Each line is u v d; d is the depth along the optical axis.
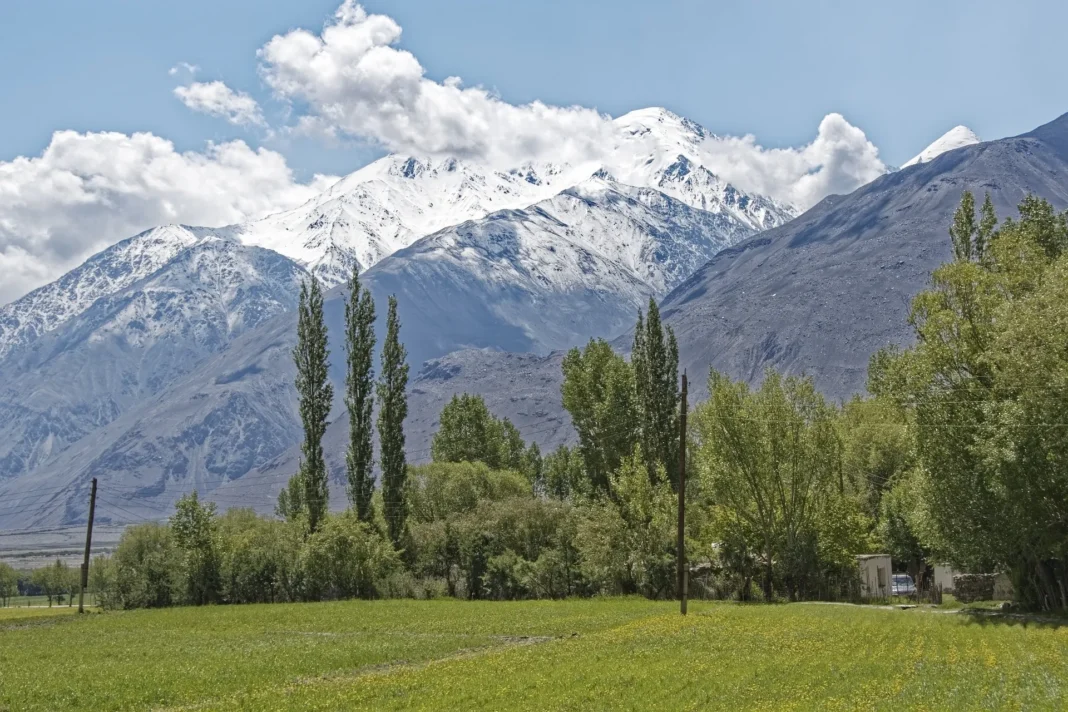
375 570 110.25
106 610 108.56
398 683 43.44
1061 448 56.25
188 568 110.62
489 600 105.38
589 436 117.50
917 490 72.19
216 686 45.72
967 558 66.50
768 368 96.75
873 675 38.72
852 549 93.00
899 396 67.19
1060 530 60.75
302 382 118.31
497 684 41.53
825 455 92.69
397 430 119.12
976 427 62.47
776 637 53.31
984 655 43.19
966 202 83.75
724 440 93.75
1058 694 32.28
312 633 70.62
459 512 122.31
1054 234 79.69
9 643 69.38
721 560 96.50
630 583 101.00
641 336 113.00
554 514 112.44
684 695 36.28
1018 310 59.62
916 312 68.69
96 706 41.47
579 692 38.03
